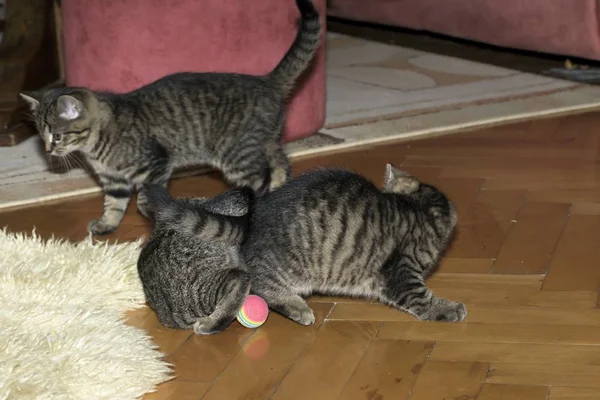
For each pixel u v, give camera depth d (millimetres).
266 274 3486
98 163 4574
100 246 4184
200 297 3416
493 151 5234
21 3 6043
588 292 3574
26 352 3133
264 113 4633
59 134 4504
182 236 3420
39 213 4750
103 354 3160
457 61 7285
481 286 3688
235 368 3225
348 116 6004
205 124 4602
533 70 6867
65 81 6355
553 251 3930
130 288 3742
